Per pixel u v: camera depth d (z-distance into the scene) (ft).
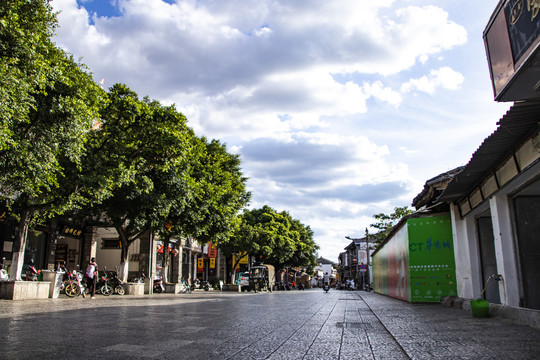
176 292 96.58
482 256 41.57
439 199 43.80
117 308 39.99
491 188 32.35
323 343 19.10
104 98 53.16
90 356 15.56
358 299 67.05
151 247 90.07
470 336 20.93
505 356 15.43
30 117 39.50
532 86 18.43
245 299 65.51
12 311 34.47
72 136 41.88
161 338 20.34
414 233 51.31
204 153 90.38
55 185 45.60
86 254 97.76
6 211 69.51
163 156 62.95
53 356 15.48
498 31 18.95
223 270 186.91
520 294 30.50
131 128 59.31
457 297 43.80
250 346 18.16
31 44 34.71
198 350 17.04
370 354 16.39
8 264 75.77
